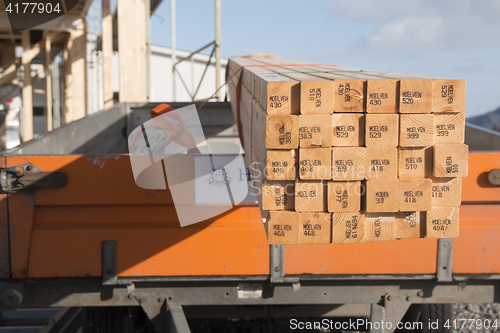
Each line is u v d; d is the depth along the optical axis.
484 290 2.19
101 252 2.11
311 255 2.12
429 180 1.51
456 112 1.48
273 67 2.61
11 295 2.09
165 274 2.12
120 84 6.76
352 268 2.13
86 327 2.46
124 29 6.74
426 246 2.12
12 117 10.44
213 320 3.45
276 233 1.56
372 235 1.57
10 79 10.66
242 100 2.56
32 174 2.03
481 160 2.08
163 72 20.59
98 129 4.39
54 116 12.60
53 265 2.10
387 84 1.46
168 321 2.13
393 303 2.19
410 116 1.47
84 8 8.89
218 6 7.63
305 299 2.19
